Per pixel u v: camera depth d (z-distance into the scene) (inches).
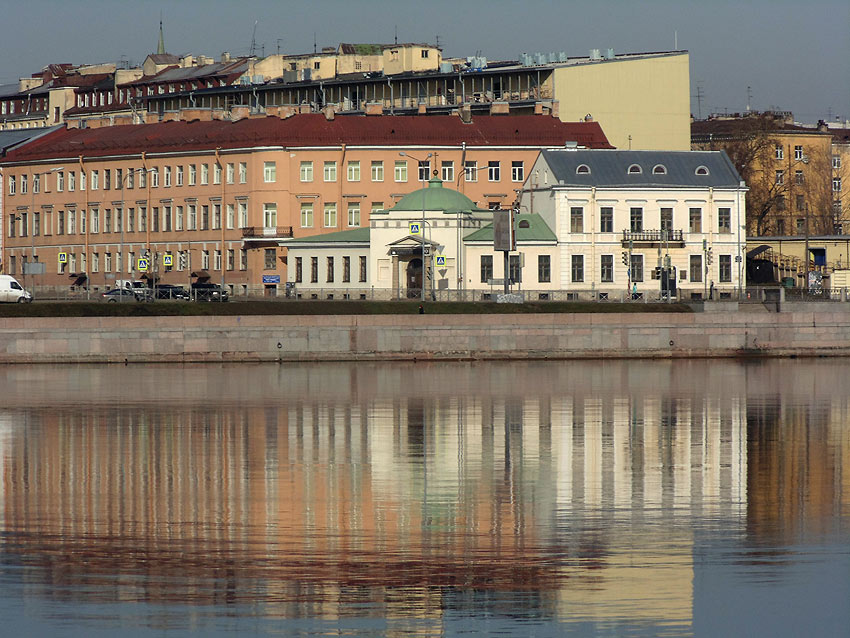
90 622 3481.8
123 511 4680.1
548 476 5447.8
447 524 4495.6
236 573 3885.3
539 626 3472.0
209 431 6830.7
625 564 3988.7
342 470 5580.7
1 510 4694.9
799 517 4608.8
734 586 3777.1
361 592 3722.9
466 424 7180.1
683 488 5172.2
